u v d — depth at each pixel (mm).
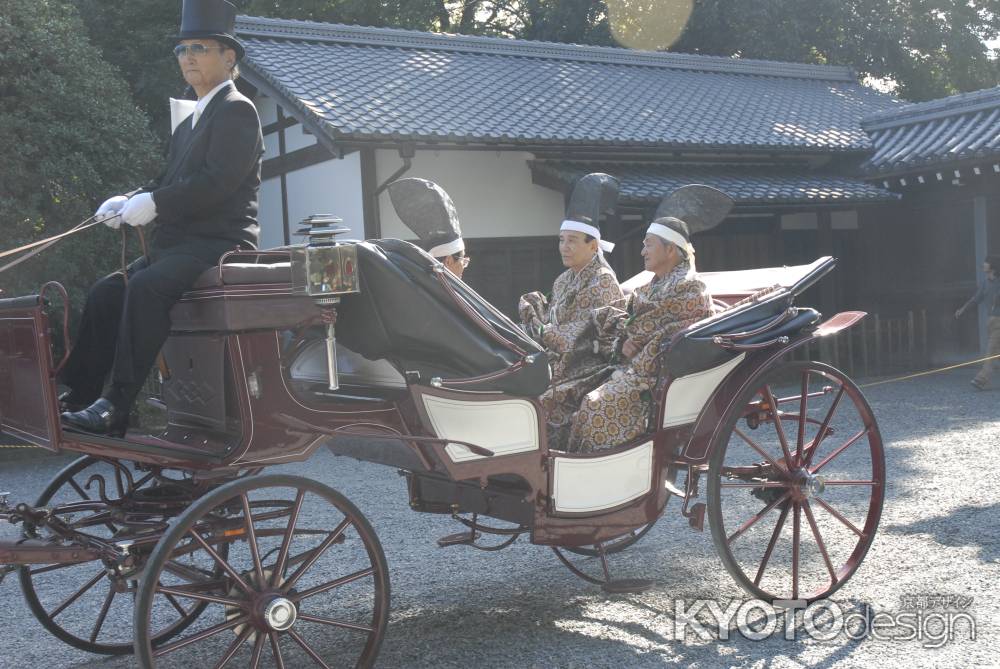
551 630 4156
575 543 4047
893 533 5484
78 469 4184
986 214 15266
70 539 3471
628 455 4117
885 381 14070
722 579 4820
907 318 16328
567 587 4797
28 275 11531
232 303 3246
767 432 9719
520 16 28234
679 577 4891
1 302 3375
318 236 3301
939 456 8008
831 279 16781
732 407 4207
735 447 8898
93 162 12109
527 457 3848
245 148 3721
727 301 4840
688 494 4309
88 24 17375
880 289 16875
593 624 4219
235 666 3941
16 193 11547
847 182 15781
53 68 12180
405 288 3547
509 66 16375
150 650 3084
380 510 6812
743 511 6305
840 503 6297
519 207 14055
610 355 4555
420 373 3770
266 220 15266
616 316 4406
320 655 3988
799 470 4379
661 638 4004
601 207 4723
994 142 14062
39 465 10109
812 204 14641
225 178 3652
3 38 11594
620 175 14125
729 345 4094
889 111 17141
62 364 3615
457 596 4719
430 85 14078
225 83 3908
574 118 14141
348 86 13164
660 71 18781
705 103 16938
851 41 25672
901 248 16562
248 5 21812
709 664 3686
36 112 11688
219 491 3205
